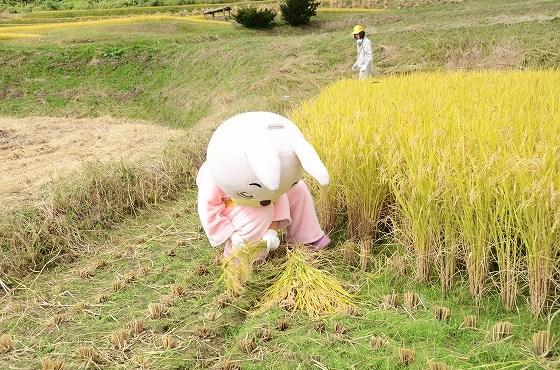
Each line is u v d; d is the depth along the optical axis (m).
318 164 4.27
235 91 16.64
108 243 6.29
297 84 15.84
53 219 6.24
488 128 4.69
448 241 4.27
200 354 3.93
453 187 4.17
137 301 4.79
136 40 24.08
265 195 4.53
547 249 3.76
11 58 21.50
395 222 4.85
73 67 21.23
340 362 3.64
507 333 3.71
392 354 3.63
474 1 28.84
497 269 4.46
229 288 4.59
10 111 18.72
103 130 14.69
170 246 5.89
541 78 8.54
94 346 4.15
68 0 43.75
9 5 42.47
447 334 3.77
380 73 15.87
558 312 3.85
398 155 4.55
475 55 15.65
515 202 3.90
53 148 11.63
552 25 16.03
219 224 4.80
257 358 3.80
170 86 19.75
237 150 4.38
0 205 6.86
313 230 4.98
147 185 7.48
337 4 34.75
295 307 4.27
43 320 4.65
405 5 32.41
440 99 6.52
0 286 5.36
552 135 4.38
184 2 40.75
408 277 4.61
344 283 4.57
